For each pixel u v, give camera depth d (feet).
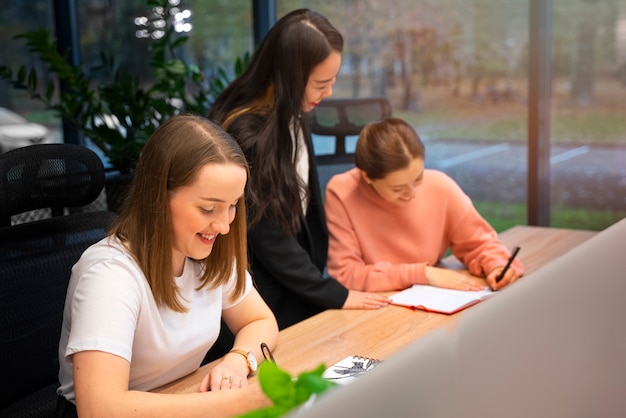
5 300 5.13
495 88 11.11
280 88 6.16
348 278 6.95
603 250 2.55
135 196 4.30
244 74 6.48
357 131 8.77
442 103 11.68
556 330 2.24
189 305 4.55
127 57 14.26
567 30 10.36
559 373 2.26
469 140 11.50
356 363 4.94
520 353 2.05
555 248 7.95
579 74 10.39
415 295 6.42
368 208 7.19
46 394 5.28
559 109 10.62
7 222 5.30
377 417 1.56
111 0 14.17
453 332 1.81
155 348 4.38
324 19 6.27
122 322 4.04
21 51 13.97
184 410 3.96
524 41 10.74
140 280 4.23
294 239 6.34
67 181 5.42
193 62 13.85
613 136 10.29
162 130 4.23
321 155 8.61
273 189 6.14
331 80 6.34
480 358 1.89
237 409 4.04
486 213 11.55
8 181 5.09
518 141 11.04
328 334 5.58
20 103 13.98
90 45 14.40
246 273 5.18
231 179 4.17
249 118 6.23
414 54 11.80
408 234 7.21
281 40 6.15
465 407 1.82
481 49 11.15
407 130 6.75
